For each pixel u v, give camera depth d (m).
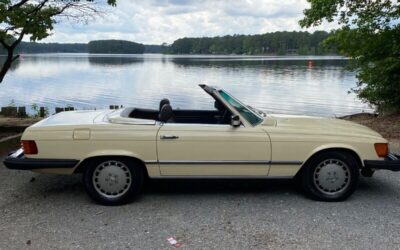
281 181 5.47
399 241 3.94
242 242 3.90
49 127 4.75
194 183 5.63
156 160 4.75
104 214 4.56
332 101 24.53
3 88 32.53
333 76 44.84
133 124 4.80
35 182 5.67
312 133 4.90
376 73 11.84
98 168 4.79
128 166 4.79
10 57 8.68
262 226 4.26
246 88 32.38
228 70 58.09
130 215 4.53
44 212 4.61
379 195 5.24
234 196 5.16
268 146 4.82
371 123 10.81
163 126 4.79
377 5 11.41
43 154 4.70
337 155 4.90
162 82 39.31
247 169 4.86
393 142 8.46
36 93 29.45
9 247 3.78
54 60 110.00
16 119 11.58
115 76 47.88
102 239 3.95
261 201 4.99
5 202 4.91
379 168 4.94
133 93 30.00
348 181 4.96
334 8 11.71
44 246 3.80
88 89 32.72
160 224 4.30
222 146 4.78
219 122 5.37
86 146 4.68
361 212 4.66
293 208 4.76
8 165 4.72
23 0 7.95
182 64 81.69
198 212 4.63
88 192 4.80
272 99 25.77
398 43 11.33
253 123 4.93
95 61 103.38
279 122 5.14
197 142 4.75
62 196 5.13
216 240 3.94
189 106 22.88
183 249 3.76
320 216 4.53
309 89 31.42
